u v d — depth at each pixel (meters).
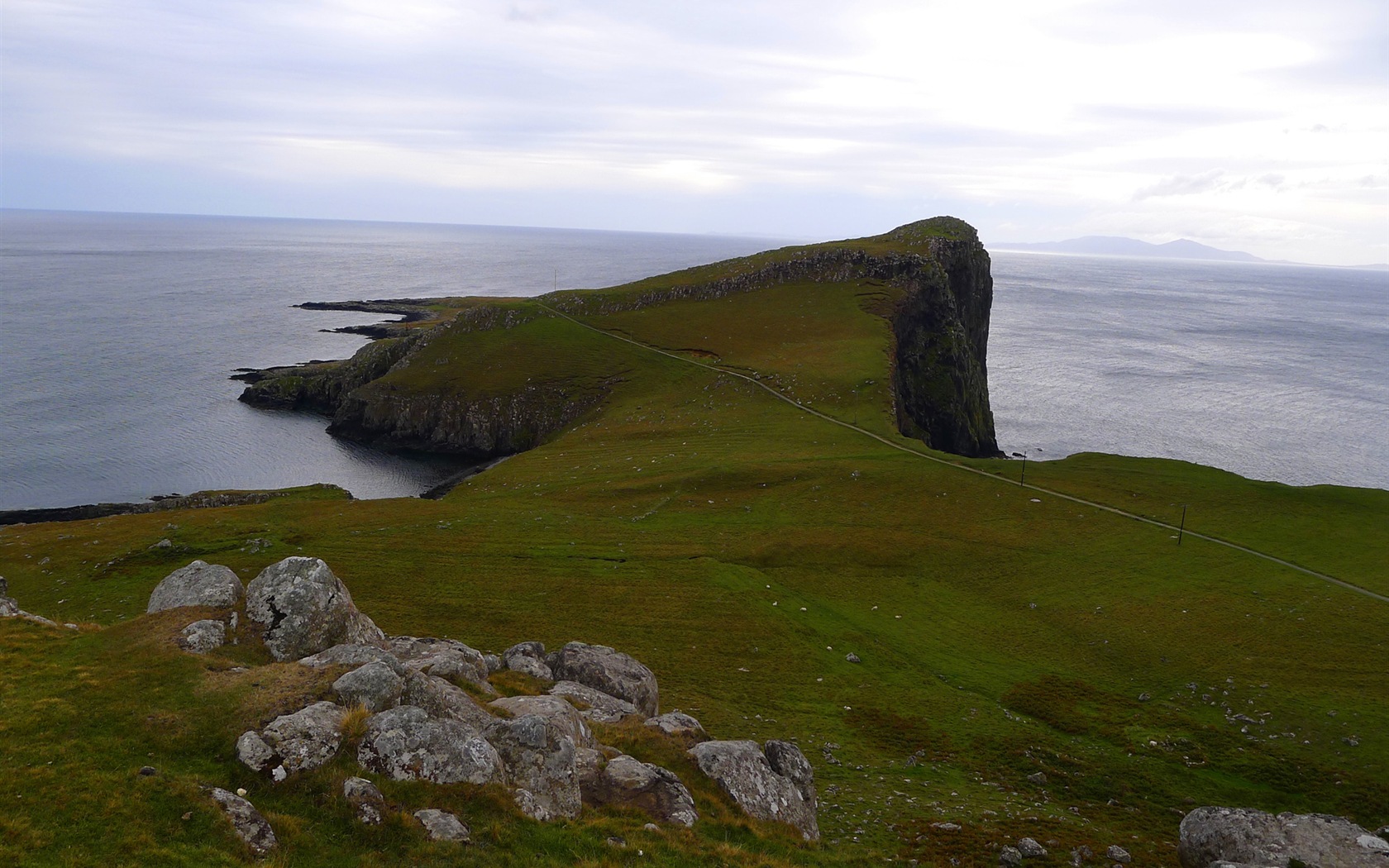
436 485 127.44
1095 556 72.50
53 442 134.12
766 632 59.53
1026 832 32.94
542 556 73.25
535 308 185.00
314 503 92.38
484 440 148.38
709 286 191.12
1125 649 57.09
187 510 90.25
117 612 58.94
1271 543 73.38
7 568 70.81
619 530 81.25
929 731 46.19
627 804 25.23
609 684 35.72
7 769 20.83
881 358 143.75
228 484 122.50
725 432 118.12
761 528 81.19
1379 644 54.59
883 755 42.84
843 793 36.09
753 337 163.12
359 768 22.91
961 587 68.88
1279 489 87.25
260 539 75.81
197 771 21.81
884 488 90.81
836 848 28.28
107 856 18.39
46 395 161.88
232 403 168.25
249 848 19.53
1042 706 49.78
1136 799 39.22
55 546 75.88
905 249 192.50
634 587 66.88
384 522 82.75
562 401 150.25
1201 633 57.94
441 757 23.56
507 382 156.00
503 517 85.50
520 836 22.05
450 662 31.38
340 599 32.00
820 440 110.12
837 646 58.06
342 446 149.00
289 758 22.42
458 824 21.69
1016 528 79.44
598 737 29.25
